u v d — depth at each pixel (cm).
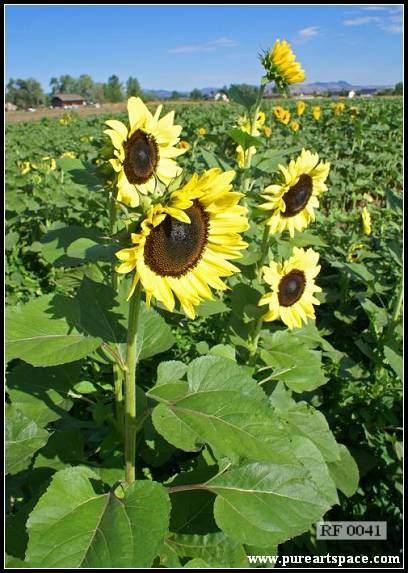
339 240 181
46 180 250
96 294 61
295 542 81
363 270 131
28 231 217
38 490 61
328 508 53
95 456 80
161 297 50
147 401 73
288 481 54
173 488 55
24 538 55
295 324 85
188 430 47
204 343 90
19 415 66
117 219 80
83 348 52
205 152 118
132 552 41
